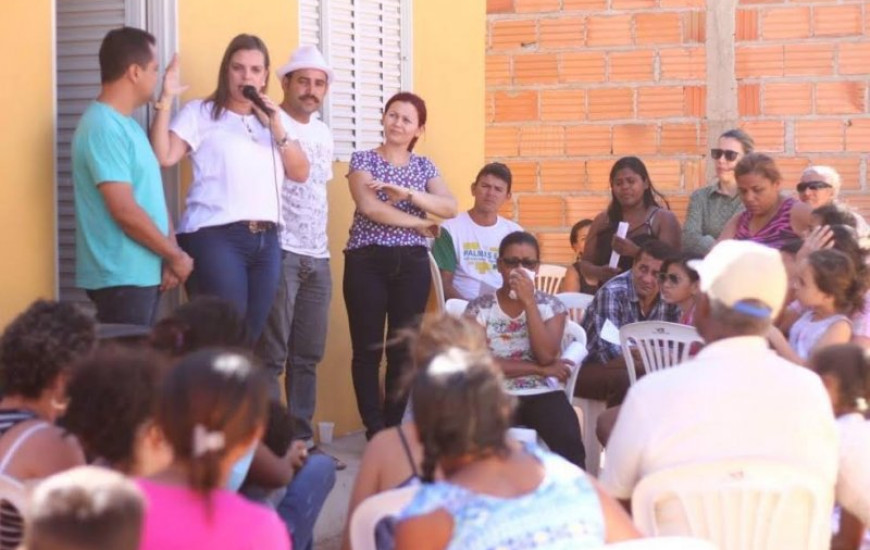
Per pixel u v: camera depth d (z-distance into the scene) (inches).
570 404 286.5
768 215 325.1
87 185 252.5
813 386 170.1
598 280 371.9
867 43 447.8
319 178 306.2
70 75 289.4
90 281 254.8
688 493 164.6
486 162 475.8
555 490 137.3
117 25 287.0
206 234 272.8
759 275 169.5
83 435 150.0
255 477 194.9
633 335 290.5
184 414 132.0
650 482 164.6
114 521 98.8
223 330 189.5
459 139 392.2
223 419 131.8
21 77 252.1
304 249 302.4
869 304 251.3
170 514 129.5
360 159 321.7
